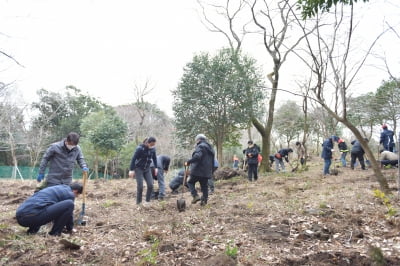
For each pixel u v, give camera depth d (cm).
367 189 792
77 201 877
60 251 407
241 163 1870
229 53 1527
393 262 363
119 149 2022
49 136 2555
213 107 1527
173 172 1769
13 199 905
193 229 502
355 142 1337
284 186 959
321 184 955
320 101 664
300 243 434
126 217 609
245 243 437
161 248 417
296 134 2694
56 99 3006
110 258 393
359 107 1669
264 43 1398
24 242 429
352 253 388
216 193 924
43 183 531
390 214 524
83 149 2283
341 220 521
